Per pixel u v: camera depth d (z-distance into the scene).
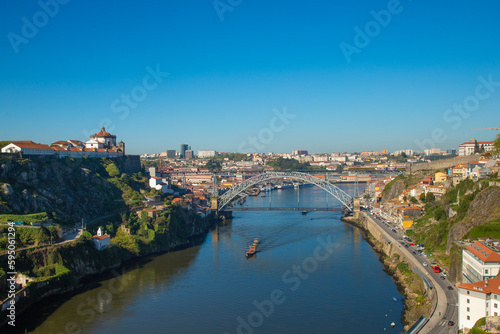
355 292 122.69
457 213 151.38
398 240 162.75
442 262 127.12
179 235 195.12
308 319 105.12
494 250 96.94
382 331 97.44
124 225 179.88
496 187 132.38
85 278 139.00
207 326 102.75
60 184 182.25
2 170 160.62
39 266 129.62
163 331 100.69
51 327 103.94
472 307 84.81
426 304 102.94
